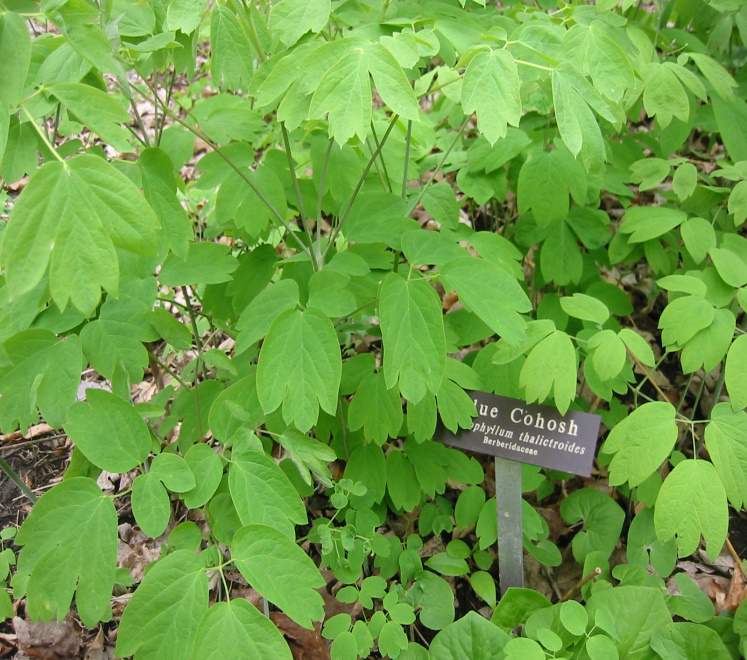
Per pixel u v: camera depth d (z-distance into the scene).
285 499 1.27
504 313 1.35
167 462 1.24
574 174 1.84
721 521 1.32
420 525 1.81
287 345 1.28
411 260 1.46
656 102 1.73
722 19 2.16
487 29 1.59
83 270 0.91
